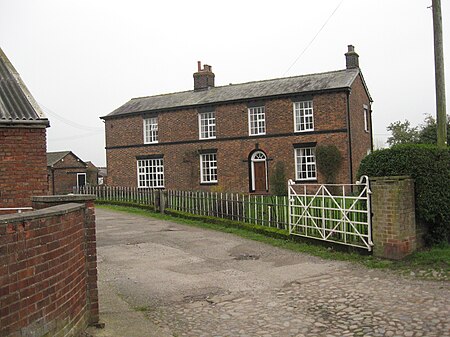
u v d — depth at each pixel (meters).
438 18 11.31
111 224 17.77
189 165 31.48
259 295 7.70
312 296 7.45
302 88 27.89
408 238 9.36
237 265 10.06
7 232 4.01
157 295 7.90
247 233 14.23
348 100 26.38
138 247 12.61
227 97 30.47
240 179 29.62
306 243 11.94
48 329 4.62
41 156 9.33
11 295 4.04
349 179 26.09
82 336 5.59
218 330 6.14
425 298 6.88
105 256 11.44
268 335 5.85
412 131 39.53
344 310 6.64
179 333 6.06
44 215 4.61
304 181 27.61
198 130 31.19
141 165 33.59
